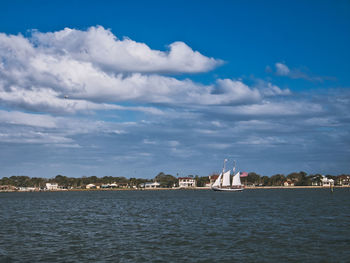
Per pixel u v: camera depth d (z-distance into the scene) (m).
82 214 86.75
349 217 71.50
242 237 47.41
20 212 96.06
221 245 42.34
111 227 59.31
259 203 124.75
